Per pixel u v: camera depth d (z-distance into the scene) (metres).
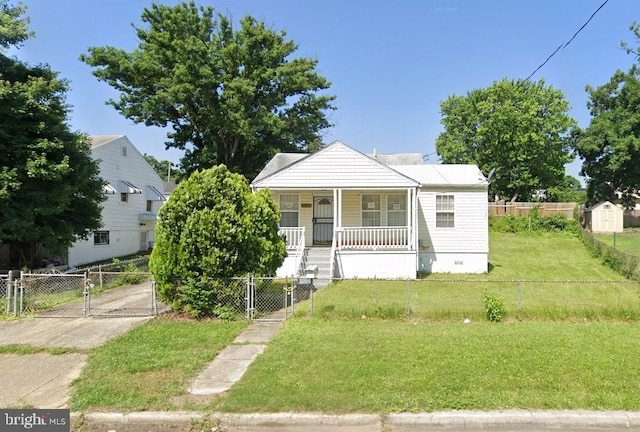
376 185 15.27
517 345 6.37
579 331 7.24
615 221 30.27
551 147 37.62
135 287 12.95
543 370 5.32
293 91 30.00
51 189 13.16
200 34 27.62
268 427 4.24
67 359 6.13
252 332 7.43
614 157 31.80
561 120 37.12
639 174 32.69
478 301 10.05
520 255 20.77
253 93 26.58
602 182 35.56
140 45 27.20
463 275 15.91
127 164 26.02
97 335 7.30
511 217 29.19
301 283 12.89
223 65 27.62
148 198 28.47
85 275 9.06
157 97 25.62
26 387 5.15
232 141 30.34
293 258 13.91
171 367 5.64
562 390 4.74
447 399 4.52
